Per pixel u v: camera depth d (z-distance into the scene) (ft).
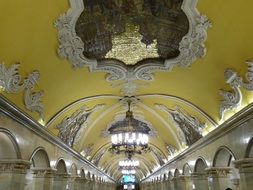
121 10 26.50
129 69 35.76
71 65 31.76
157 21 27.99
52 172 38.37
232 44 26.04
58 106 36.68
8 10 20.53
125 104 47.98
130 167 93.91
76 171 55.72
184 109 43.50
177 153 61.98
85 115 46.42
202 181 47.62
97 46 30.78
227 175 38.50
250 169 28.40
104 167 103.14
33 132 31.71
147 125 57.93
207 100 36.29
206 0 23.71
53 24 25.09
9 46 23.02
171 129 54.80
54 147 40.52
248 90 27.53
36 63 27.43
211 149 39.78
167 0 24.94
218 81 31.65
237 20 23.67
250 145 27.96
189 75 34.91
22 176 28.09
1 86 23.99
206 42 27.94
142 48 32.09
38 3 22.03
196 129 44.21
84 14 25.91
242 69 26.96
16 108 25.38
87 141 58.39
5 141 26.55
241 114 28.17
